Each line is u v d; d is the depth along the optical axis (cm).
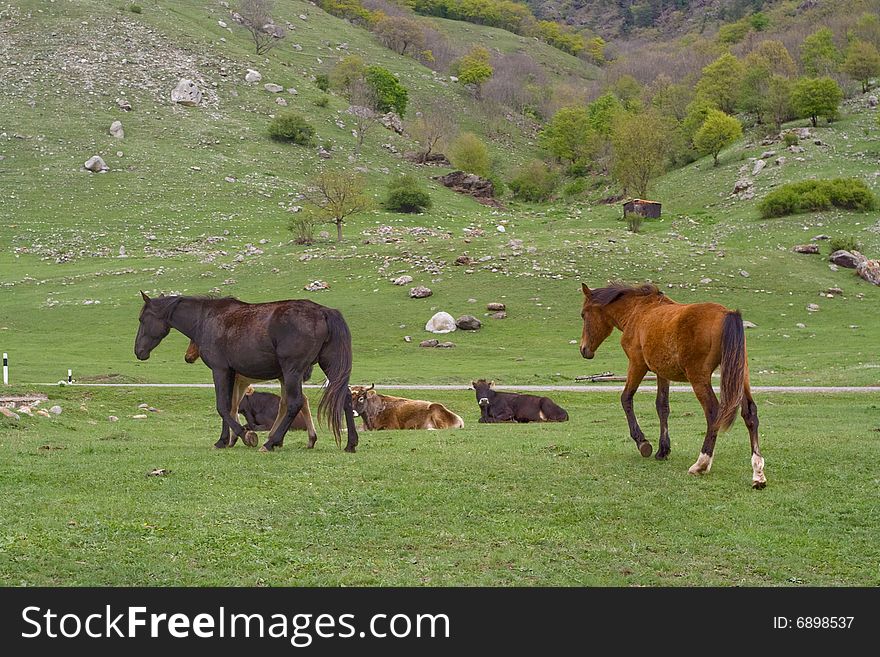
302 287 6425
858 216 8625
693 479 1187
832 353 4394
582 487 1152
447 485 1162
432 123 13450
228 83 13400
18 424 1977
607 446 1512
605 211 10612
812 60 15212
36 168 9856
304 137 11900
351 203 8094
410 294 6081
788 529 973
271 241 8319
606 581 833
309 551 907
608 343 5066
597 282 6250
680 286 6200
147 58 13288
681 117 14712
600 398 3077
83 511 1017
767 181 10294
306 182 10581
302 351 1411
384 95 14525
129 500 1073
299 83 14325
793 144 11294
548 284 6216
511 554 898
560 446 1509
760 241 8144
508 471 1245
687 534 959
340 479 1196
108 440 1770
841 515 1020
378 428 2169
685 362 1212
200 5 16962
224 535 941
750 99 13200
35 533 933
